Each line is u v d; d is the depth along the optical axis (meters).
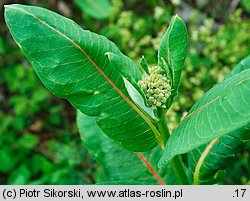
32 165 0.71
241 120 0.26
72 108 0.81
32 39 0.31
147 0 0.84
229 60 0.70
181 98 0.65
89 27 0.83
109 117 0.34
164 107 0.33
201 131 0.28
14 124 0.77
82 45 0.32
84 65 0.32
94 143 0.44
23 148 0.72
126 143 0.35
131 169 0.43
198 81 0.68
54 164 0.67
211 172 0.38
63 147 0.68
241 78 0.27
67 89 0.33
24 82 0.77
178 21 0.31
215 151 0.37
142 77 0.34
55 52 0.32
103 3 0.77
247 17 0.83
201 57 0.77
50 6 0.88
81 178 0.64
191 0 0.83
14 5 0.32
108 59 0.33
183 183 0.38
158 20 0.76
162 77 0.33
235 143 0.36
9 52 0.85
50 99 0.80
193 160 0.38
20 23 0.31
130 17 0.76
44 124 0.79
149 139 0.35
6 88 0.85
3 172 0.71
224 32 0.71
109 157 0.44
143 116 0.34
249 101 0.26
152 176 0.43
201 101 0.31
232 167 0.64
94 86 0.33
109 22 0.82
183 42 0.32
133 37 0.76
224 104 0.27
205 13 0.84
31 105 0.76
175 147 0.30
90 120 0.44
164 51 0.33
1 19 0.88
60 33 0.32
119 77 0.33
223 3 0.83
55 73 0.32
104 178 0.45
